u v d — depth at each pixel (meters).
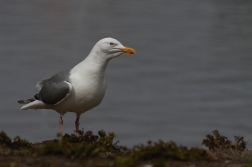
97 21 55.50
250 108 26.00
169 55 39.06
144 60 37.06
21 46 40.25
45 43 42.03
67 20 55.66
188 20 56.81
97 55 10.31
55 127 22.27
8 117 23.45
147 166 7.34
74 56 37.78
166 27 52.75
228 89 29.67
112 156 7.76
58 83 10.41
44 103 10.85
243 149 9.15
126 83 30.83
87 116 23.97
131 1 71.12
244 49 41.44
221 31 49.34
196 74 33.16
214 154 8.32
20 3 64.19
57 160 7.33
